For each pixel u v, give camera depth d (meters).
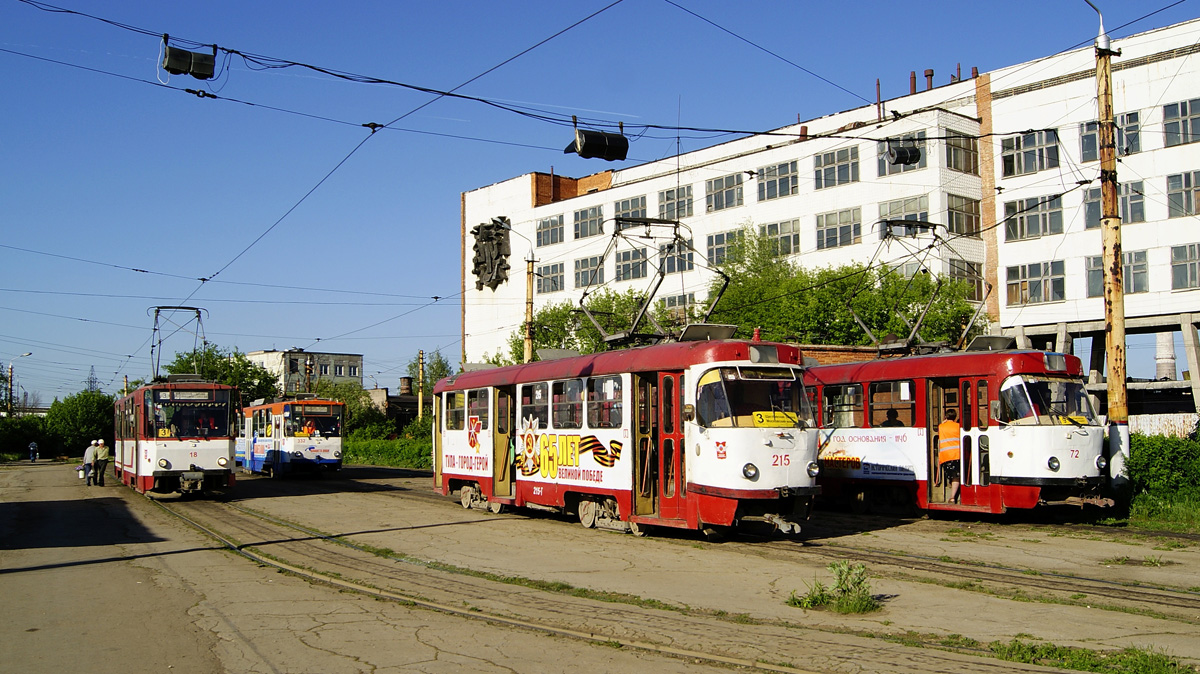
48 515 22.55
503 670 7.63
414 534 17.44
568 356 20.25
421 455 46.91
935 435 18.97
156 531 18.73
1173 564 12.97
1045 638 8.55
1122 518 18.14
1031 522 18.11
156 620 9.87
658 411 16.20
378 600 10.85
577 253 59.62
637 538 16.11
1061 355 17.86
